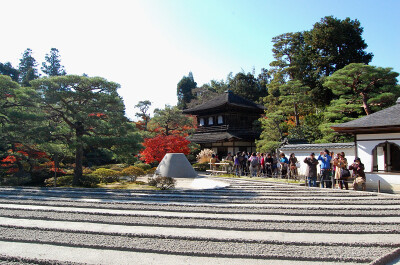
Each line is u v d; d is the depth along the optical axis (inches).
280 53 1722.4
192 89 2842.0
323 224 313.0
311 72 1336.1
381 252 234.1
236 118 1441.9
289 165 711.1
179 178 812.6
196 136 1465.3
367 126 566.3
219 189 577.9
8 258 227.9
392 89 907.4
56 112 722.8
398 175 556.7
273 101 1483.8
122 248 248.2
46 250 249.3
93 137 669.9
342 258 220.8
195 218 341.7
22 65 2477.9
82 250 248.8
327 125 928.3
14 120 709.3
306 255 226.2
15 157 847.1
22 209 398.3
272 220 324.2
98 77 693.3
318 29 1326.3
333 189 552.7
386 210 374.3
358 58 1270.9
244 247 246.5
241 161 880.9
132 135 719.7
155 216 352.2
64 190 597.3
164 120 1283.2
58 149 717.9
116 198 491.2
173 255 235.9
